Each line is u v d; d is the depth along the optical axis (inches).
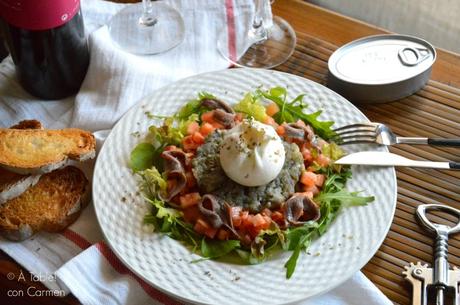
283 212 42.1
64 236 43.9
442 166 45.1
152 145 46.5
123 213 42.7
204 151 44.8
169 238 41.8
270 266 40.4
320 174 45.1
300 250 40.8
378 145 46.2
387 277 41.6
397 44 52.0
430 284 40.5
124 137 46.7
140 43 55.5
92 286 40.5
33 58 47.9
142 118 47.9
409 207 44.8
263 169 42.3
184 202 43.2
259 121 46.7
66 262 41.9
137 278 41.3
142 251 40.8
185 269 40.1
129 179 44.6
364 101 50.4
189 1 58.5
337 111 48.4
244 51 55.1
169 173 43.8
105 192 43.7
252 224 41.7
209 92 49.6
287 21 57.2
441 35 67.2
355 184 44.4
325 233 41.9
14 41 47.1
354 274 40.8
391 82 49.0
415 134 48.8
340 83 49.9
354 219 42.3
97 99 50.3
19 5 44.6
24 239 43.5
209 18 57.4
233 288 39.1
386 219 41.9
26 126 48.0
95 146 46.9
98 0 59.0
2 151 44.4
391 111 50.1
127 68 50.9
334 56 51.5
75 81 51.4
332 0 68.0
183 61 54.4
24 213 43.4
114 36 56.0
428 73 50.8
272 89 48.4
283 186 43.5
